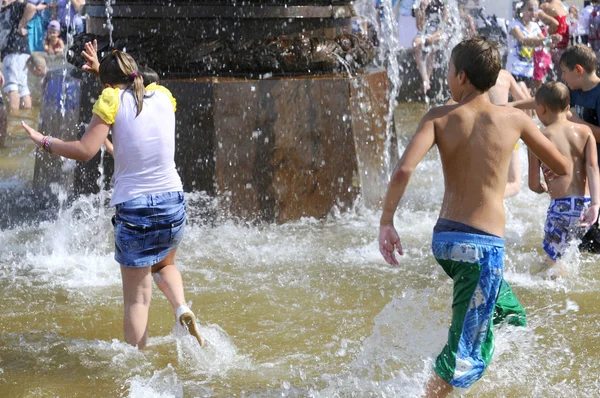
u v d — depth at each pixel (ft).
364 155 30.86
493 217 16.10
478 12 60.49
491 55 16.40
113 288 23.75
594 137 25.04
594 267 25.36
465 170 16.19
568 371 18.03
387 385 17.28
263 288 23.72
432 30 60.49
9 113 53.67
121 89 18.56
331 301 22.75
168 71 29.27
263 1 29.30
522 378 17.65
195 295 23.09
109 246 27.53
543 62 51.98
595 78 26.13
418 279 24.53
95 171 29.99
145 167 18.38
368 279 24.53
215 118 28.37
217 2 29.12
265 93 28.71
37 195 33.37
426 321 20.67
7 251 26.81
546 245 24.81
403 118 54.75
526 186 36.88
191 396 17.03
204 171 28.81
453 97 17.01
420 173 39.45
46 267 25.48
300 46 29.43
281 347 19.63
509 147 16.30
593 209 23.38
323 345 19.74
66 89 31.12
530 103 26.55
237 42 29.27
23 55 53.88
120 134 18.28
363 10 60.08
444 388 15.88
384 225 16.24
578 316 21.35
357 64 31.37
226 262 25.90
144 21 29.86
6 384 17.67
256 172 29.07
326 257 26.48
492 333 16.66
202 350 19.15
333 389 17.21
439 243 16.33
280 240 28.04
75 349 19.36
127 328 19.15
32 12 53.06
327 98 29.50
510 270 25.31
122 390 17.40
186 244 27.40
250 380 17.81
